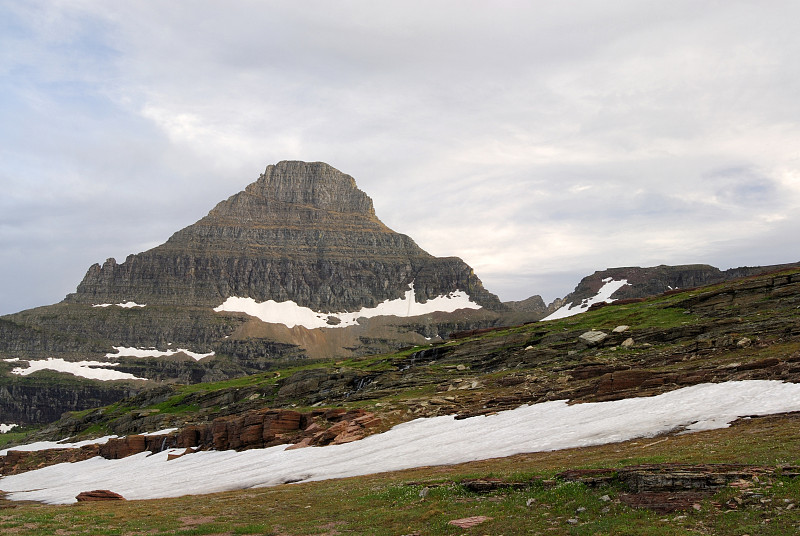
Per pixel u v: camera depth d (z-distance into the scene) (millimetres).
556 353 155625
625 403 85562
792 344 97188
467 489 52906
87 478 146250
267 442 134375
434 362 197125
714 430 63250
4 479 173125
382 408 129750
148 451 175750
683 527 36969
